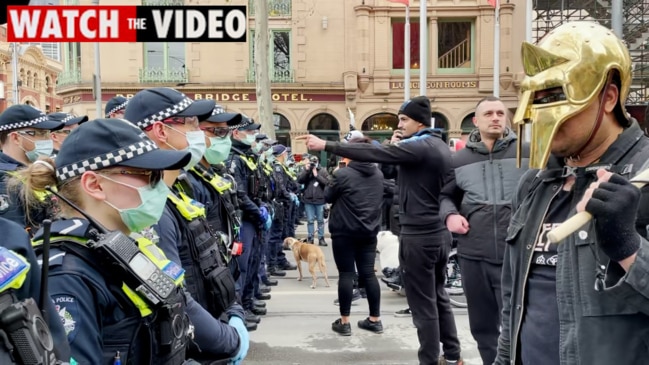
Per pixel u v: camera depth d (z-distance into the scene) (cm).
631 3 1622
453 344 404
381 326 516
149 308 158
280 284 735
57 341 128
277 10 2016
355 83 1986
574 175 163
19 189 191
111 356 151
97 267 152
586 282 149
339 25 2012
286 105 2019
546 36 162
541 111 153
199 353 209
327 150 372
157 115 269
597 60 147
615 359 143
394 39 2034
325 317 568
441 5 1967
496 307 338
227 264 284
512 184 329
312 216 1077
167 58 2041
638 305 132
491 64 1966
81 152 167
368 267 511
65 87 2091
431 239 377
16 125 396
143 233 196
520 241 180
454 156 366
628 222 128
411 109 395
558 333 164
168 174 244
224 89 1998
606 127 155
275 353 458
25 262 115
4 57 3347
